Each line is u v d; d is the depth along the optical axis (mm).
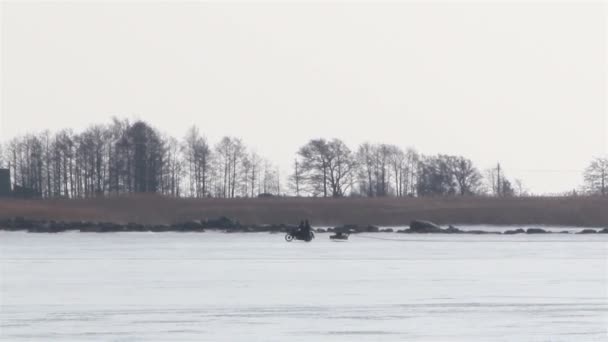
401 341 116500
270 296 161250
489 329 124688
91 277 198375
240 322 131500
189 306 148125
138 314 139375
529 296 159375
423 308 144625
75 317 136625
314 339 118125
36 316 137625
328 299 156625
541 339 117188
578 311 140375
